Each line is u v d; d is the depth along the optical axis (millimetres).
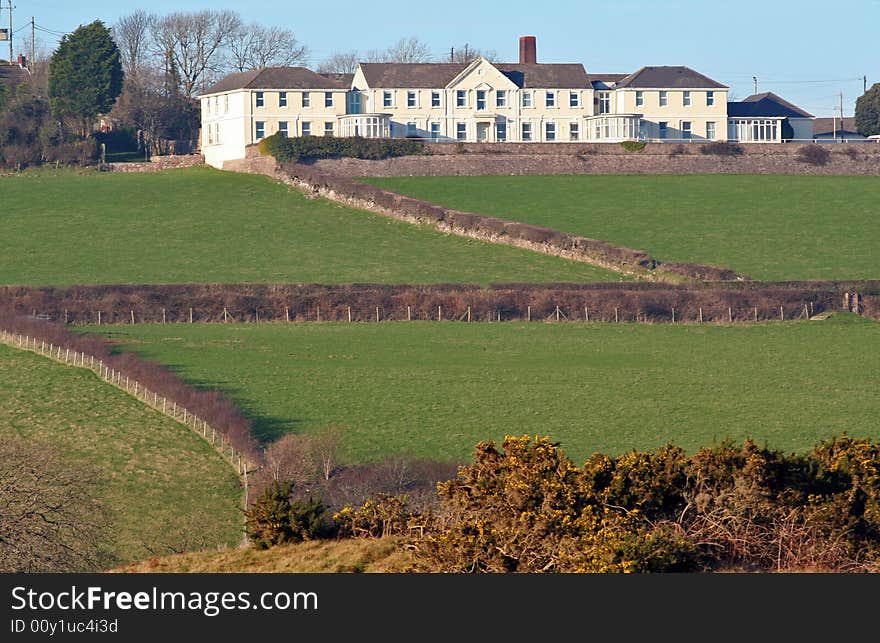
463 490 124125
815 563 111312
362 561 122312
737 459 119625
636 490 117688
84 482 157500
